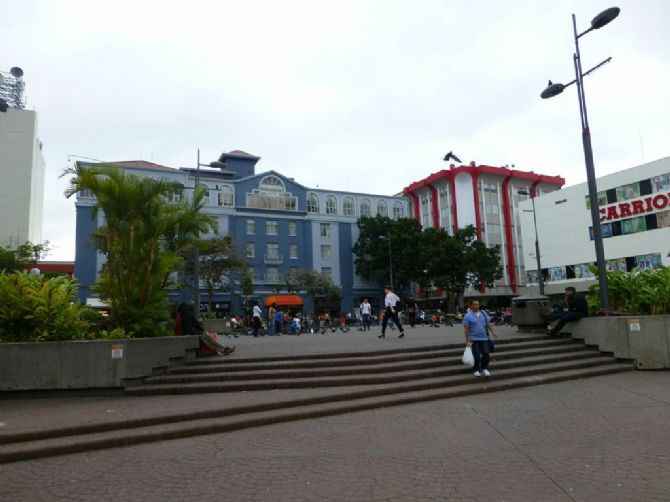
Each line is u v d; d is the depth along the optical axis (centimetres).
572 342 1329
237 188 5538
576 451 568
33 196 8300
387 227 5628
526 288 5512
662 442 593
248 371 1028
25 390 923
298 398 832
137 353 970
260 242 5531
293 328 2864
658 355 1173
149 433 664
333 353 1111
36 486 501
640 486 456
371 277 5666
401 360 1102
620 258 4500
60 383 930
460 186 6209
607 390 935
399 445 613
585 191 4922
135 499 458
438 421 734
